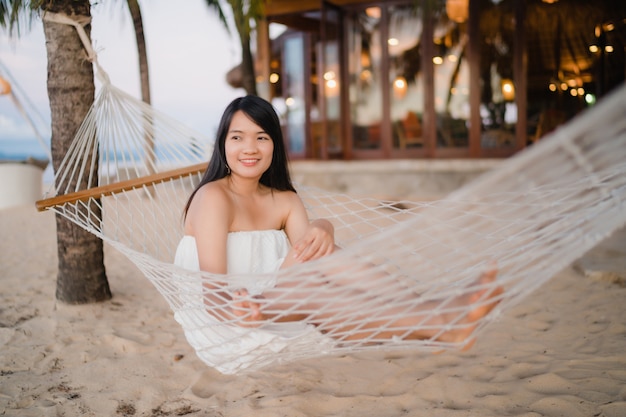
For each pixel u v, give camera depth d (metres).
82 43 3.47
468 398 2.45
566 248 1.72
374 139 10.77
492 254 2.00
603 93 9.77
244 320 1.94
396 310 1.95
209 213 2.24
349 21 10.66
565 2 9.73
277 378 2.74
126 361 2.98
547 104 9.97
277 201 2.53
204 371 2.84
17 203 9.52
